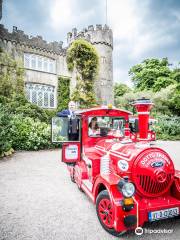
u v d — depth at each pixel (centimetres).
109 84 3353
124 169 399
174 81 3978
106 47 3316
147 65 4503
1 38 2202
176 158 1084
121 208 346
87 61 2575
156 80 4259
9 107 1855
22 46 2358
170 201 395
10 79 2173
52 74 2577
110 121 584
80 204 523
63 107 2627
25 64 2394
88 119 564
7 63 2188
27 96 2380
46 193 593
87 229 409
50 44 2572
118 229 346
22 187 640
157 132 2081
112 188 367
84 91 2595
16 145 1236
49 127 1357
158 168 382
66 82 2678
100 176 409
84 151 554
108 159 450
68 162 555
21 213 475
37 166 893
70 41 3291
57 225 424
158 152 392
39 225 424
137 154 385
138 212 355
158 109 3216
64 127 552
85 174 545
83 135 559
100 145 521
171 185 412
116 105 3888
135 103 446
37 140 1247
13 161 981
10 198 559
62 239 376
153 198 394
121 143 458
